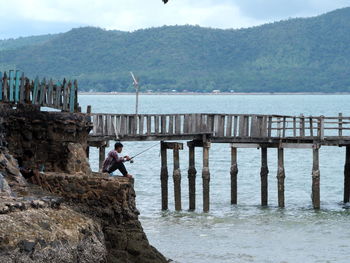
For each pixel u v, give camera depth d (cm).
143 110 19475
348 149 5094
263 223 4259
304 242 3747
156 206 4828
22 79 3388
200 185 5800
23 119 3294
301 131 4800
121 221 2728
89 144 4453
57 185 2764
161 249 3506
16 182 2742
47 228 2244
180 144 4622
